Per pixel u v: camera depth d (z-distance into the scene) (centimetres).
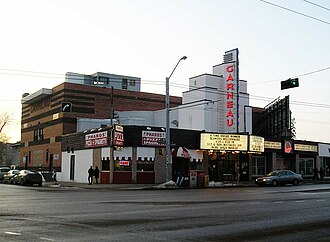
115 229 1207
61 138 5606
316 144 5916
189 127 5491
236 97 5219
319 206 1962
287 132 5591
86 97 5903
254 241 1067
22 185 4244
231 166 4969
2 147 11438
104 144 4206
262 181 4219
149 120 6112
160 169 4284
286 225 1349
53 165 5812
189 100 5547
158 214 1570
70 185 4019
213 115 5316
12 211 1636
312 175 5897
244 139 4828
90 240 1030
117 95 6278
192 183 3975
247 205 1972
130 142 4191
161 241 1034
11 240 1016
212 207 1859
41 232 1140
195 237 1102
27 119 7088
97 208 1766
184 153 4422
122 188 3578
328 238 1129
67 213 1579
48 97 6241
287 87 2538
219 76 5431
